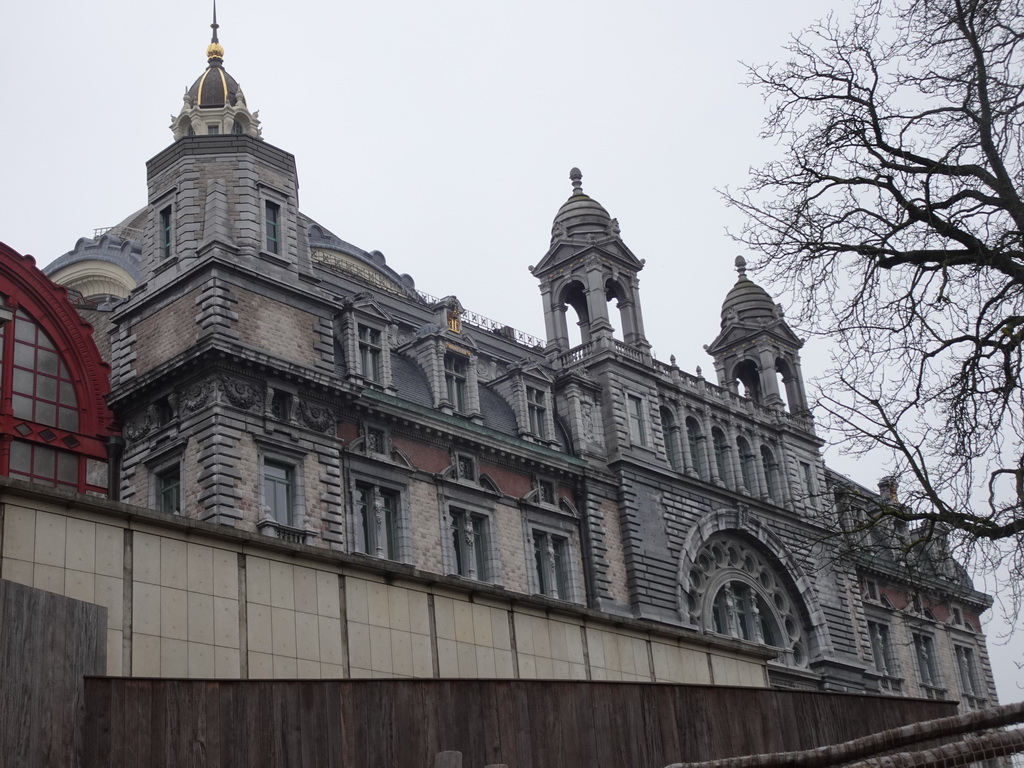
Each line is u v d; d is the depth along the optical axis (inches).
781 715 1036.5
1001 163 960.3
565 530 2249.0
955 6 975.6
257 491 1718.8
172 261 1851.6
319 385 1839.3
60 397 1683.1
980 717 546.0
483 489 2101.4
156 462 1755.7
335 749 755.4
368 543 1904.5
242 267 1807.3
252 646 875.4
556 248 2581.2
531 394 2336.4
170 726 701.9
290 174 1955.0
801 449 2851.9
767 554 2635.3
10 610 661.3
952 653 3191.4
